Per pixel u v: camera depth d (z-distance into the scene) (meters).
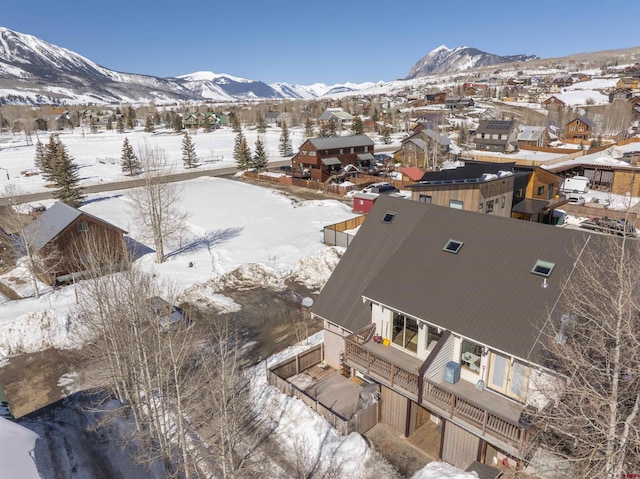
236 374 23.06
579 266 15.95
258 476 16.78
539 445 14.50
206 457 17.61
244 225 50.22
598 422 11.26
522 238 18.48
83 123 181.12
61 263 35.16
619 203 51.72
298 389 20.83
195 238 46.31
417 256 20.56
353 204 57.69
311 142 74.94
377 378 18.64
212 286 34.88
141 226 46.84
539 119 135.75
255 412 20.45
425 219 22.25
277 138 133.50
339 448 17.98
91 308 24.81
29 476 13.52
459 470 16.33
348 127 145.50
